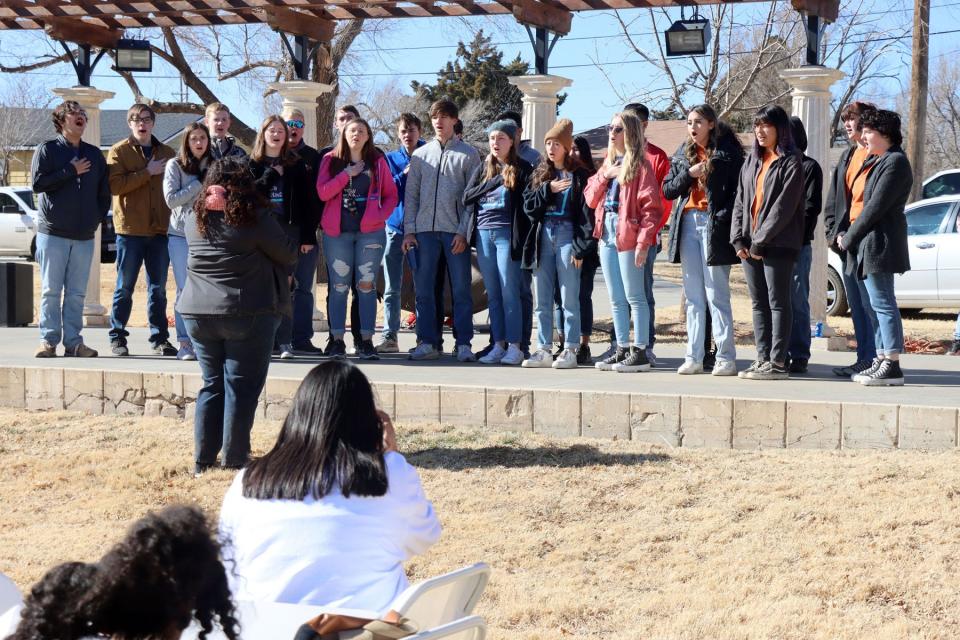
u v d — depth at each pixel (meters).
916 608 5.01
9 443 8.26
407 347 11.44
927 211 16.08
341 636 3.04
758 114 8.09
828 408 7.14
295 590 3.44
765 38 17.09
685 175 8.39
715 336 8.70
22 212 28.08
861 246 7.95
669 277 26.89
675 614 5.07
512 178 9.16
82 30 13.12
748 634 4.80
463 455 7.46
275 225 6.89
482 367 9.31
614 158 8.72
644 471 6.97
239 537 3.54
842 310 16.50
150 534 2.57
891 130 7.77
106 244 25.52
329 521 3.50
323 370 3.74
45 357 10.00
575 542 6.01
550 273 9.17
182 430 8.40
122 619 2.48
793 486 6.46
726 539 5.88
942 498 6.02
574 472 7.04
